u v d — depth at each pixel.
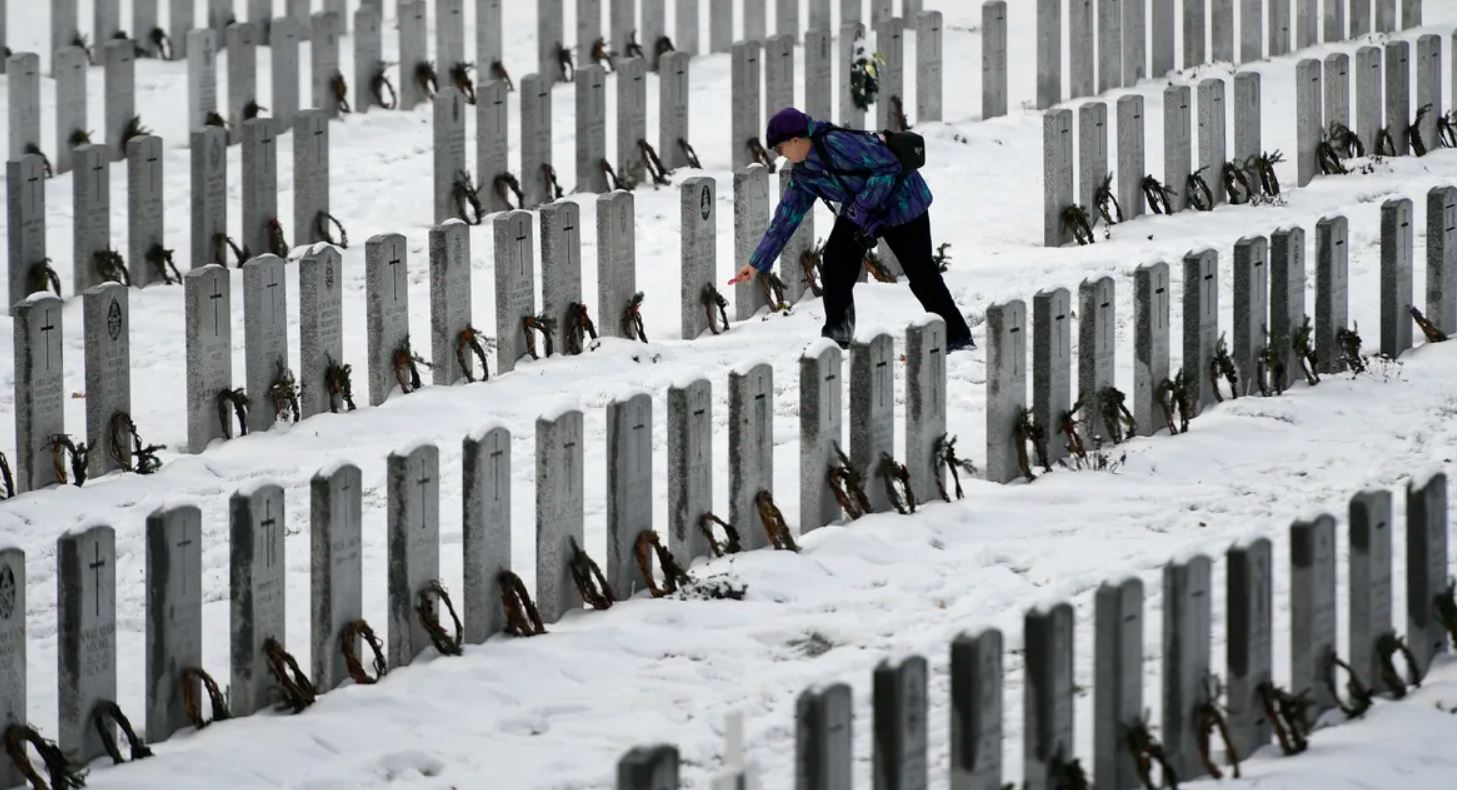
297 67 65.19
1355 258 49.97
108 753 29.38
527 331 46.25
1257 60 69.56
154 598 29.55
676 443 34.28
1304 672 27.48
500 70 68.69
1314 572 27.23
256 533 30.14
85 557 28.84
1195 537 34.50
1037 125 64.19
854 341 36.03
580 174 58.81
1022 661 30.16
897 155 42.97
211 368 42.53
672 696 30.02
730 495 35.03
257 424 43.12
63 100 61.88
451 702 30.28
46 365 40.62
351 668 31.06
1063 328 38.12
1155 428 39.94
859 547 34.62
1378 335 44.97
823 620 32.12
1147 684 28.77
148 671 29.69
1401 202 43.09
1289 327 41.66
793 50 63.91
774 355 46.16
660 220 56.47
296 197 55.09
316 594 30.92
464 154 56.94
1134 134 54.06
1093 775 25.86
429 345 48.56
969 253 53.06
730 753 21.73
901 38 63.94
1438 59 59.53
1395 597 31.31
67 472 42.16
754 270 43.69
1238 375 41.47
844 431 44.06
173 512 29.66
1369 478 36.59
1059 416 38.38
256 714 30.44
